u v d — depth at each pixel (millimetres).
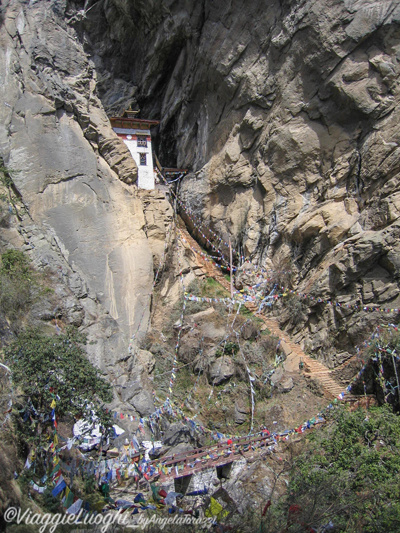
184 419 19062
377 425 16781
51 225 23391
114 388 19344
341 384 20594
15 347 16062
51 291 20719
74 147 25250
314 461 16078
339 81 23062
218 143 29266
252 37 26250
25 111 24828
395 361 18906
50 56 26625
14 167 23828
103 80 32938
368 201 22359
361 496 14508
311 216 24125
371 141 22406
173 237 27469
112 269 23672
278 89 25609
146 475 15250
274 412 19266
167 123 33406
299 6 23891
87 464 15062
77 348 17016
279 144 25406
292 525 13414
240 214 27578
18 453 14523
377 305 20562
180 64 31047
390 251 20500
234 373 21016
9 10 27281
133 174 26891
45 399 15312
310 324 23016
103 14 32562
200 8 28328
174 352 22453
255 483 16078
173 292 25625
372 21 22094
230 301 24875
